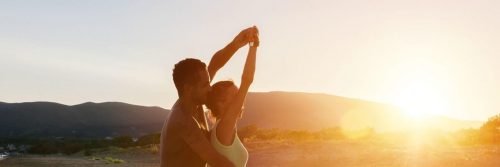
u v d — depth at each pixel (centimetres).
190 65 344
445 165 1866
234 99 346
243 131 4534
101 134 16962
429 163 1928
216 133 342
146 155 3600
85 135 16712
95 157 3784
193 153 340
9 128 17338
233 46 380
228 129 340
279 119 14688
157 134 5909
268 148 2891
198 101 348
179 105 346
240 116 358
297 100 15838
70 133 16925
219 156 326
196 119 351
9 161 3525
